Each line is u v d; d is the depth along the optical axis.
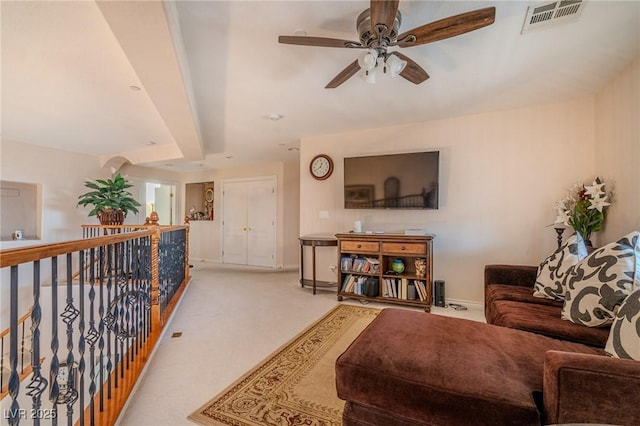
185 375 2.03
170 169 7.12
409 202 3.66
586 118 3.04
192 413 1.63
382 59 2.01
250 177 6.81
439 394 1.15
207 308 3.52
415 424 1.21
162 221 7.79
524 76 2.54
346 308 3.50
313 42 1.70
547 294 2.24
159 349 2.43
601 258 1.72
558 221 2.94
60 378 2.75
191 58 2.19
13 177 4.39
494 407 1.07
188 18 1.74
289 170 6.50
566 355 1.03
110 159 5.46
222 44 2.01
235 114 3.40
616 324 1.32
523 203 3.30
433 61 2.30
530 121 3.26
